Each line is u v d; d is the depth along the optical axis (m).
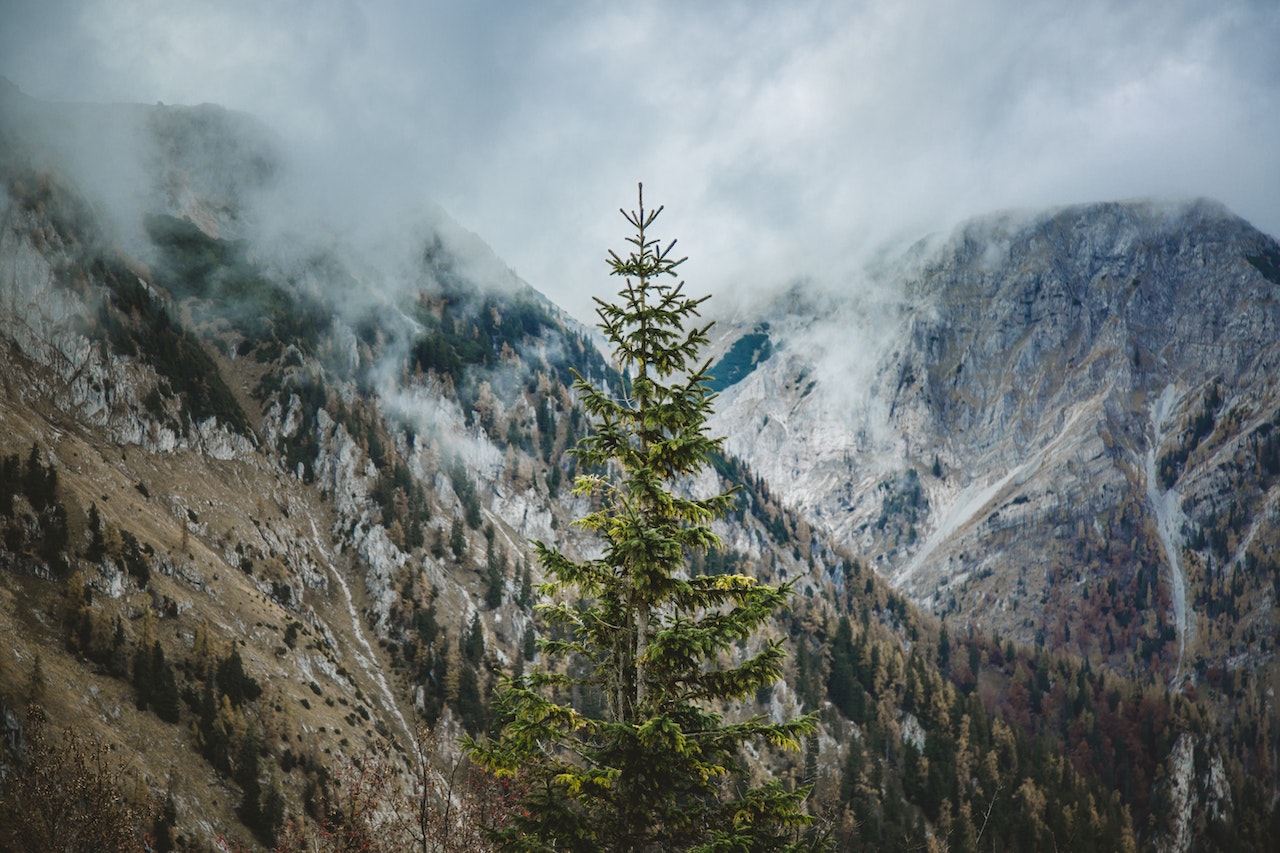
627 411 20.27
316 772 117.00
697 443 19.12
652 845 18.31
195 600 139.50
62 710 93.38
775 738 18.22
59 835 27.34
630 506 19.42
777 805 17.78
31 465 126.62
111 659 110.75
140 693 107.75
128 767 84.50
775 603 18.80
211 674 122.19
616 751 17.70
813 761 144.88
